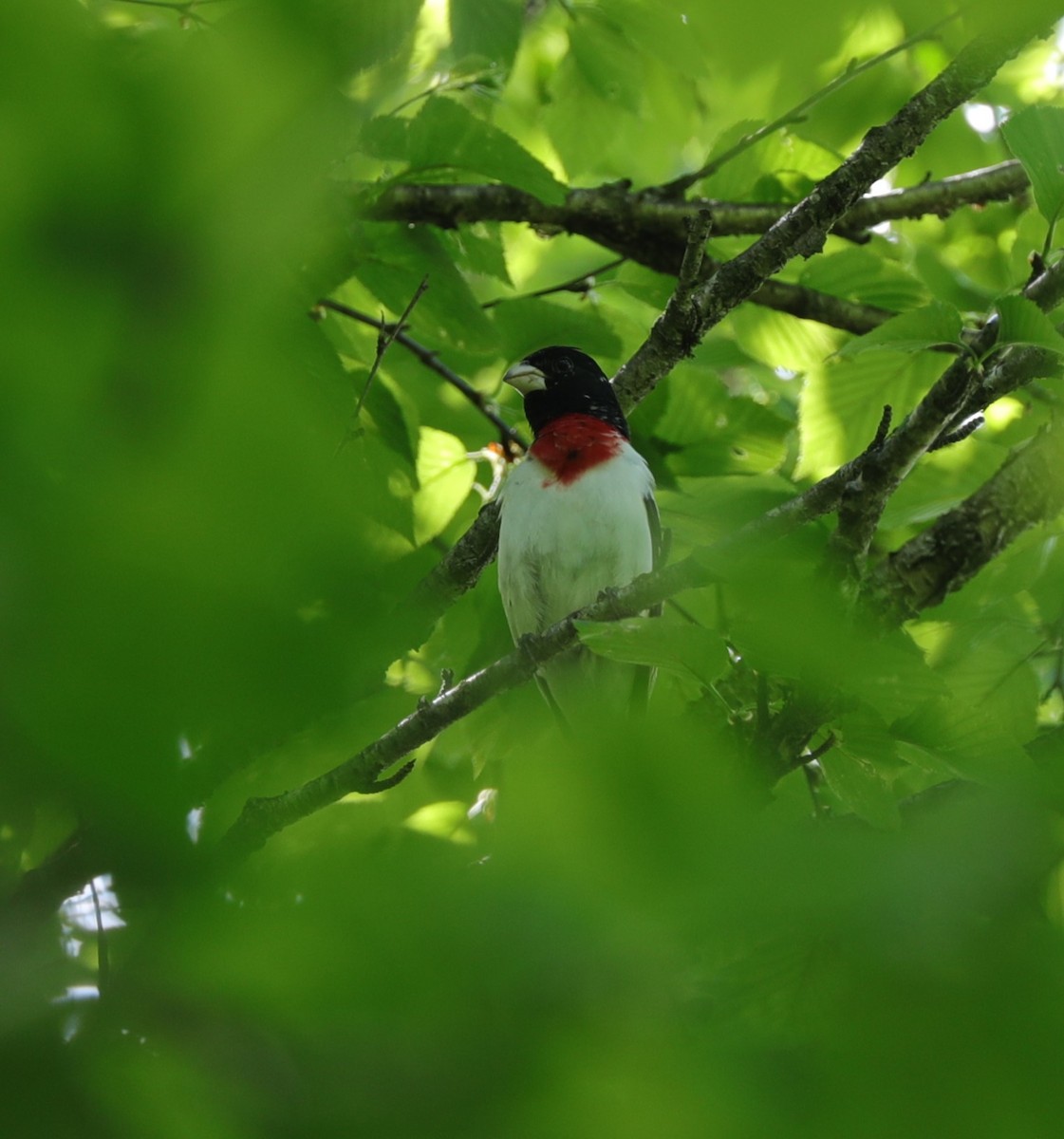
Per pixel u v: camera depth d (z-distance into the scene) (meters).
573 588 10.56
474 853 2.21
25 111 1.66
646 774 2.08
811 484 12.16
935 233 15.45
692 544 11.42
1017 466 8.12
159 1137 1.92
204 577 1.66
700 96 13.98
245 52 1.73
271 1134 1.92
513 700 11.17
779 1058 2.02
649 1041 1.99
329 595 1.79
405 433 9.38
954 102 8.46
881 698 4.55
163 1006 2.01
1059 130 8.12
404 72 3.45
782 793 7.77
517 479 10.87
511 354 11.76
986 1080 1.83
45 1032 2.02
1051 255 8.80
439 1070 1.96
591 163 12.97
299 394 1.82
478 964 1.95
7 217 1.66
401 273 9.98
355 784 7.29
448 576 10.34
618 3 9.18
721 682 5.37
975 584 11.06
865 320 12.07
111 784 1.67
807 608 2.82
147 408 1.69
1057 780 2.24
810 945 2.23
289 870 2.08
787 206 11.73
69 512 1.63
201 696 1.66
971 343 7.16
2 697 1.60
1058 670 11.11
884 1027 1.90
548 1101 1.94
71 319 1.67
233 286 1.74
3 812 1.66
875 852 2.08
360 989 1.95
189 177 1.71
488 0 9.52
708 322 8.99
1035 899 2.07
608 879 2.00
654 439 12.42
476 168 8.41
